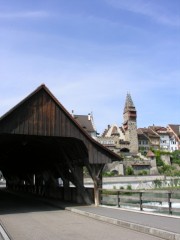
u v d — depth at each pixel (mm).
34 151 27453
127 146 111562
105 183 66312
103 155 20375
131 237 10172
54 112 19594
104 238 10125
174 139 135000
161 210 16359
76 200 22594
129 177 70500
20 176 41344
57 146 22688
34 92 19078
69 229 12211
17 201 26812
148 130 131125
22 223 14117
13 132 18312
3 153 30328
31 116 18938
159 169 97312
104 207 19188
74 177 21969
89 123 109562
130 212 15977
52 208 20734
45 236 10859
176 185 79125
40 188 33062
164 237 9891
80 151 20719
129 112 115125
